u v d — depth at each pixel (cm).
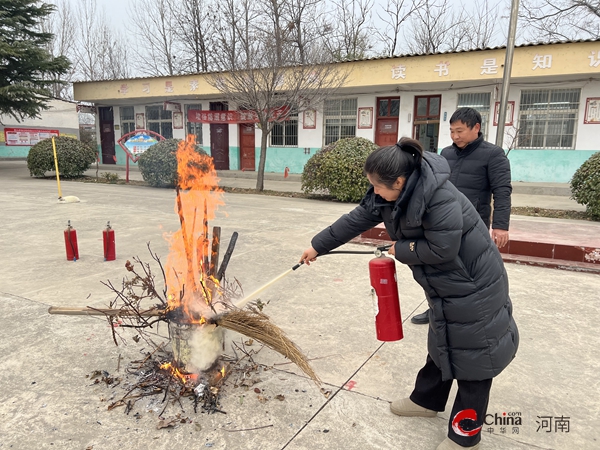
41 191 1173
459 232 180
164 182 1257
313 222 775
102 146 2105
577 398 257
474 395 202
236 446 215
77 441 217
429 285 199
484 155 336
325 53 1220
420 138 1453
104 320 359
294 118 1617
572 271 507
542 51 1130
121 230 695
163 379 267
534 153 1288
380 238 647
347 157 998
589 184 809
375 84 1338
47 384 266
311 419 237
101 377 274
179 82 1653
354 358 302
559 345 322
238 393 259
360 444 218
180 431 225
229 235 660
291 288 438
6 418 234
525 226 687
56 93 3048
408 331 345
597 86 1188
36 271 487
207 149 1803
